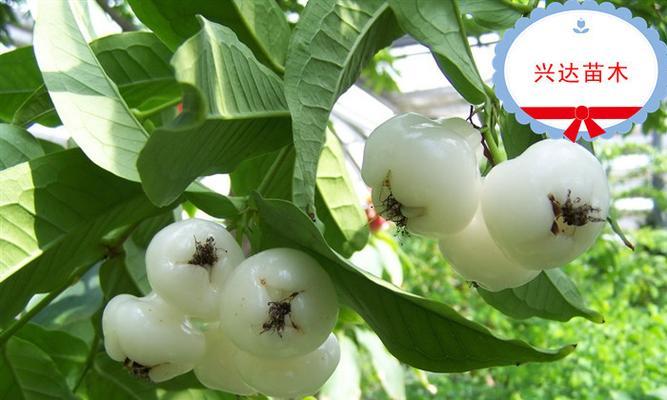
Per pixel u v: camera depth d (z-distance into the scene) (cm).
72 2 42
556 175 29
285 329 29
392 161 30
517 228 29
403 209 30
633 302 200
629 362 132
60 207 35
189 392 47
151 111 43
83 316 52
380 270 81
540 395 128
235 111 29
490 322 169
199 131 27
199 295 30
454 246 33
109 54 43
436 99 263
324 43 31
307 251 31
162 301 33
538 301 41
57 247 35
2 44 108
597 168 29
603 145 224
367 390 133
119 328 32
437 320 29
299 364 31
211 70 27
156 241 31
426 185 30
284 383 31
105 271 43
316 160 29
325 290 29
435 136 30
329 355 32
